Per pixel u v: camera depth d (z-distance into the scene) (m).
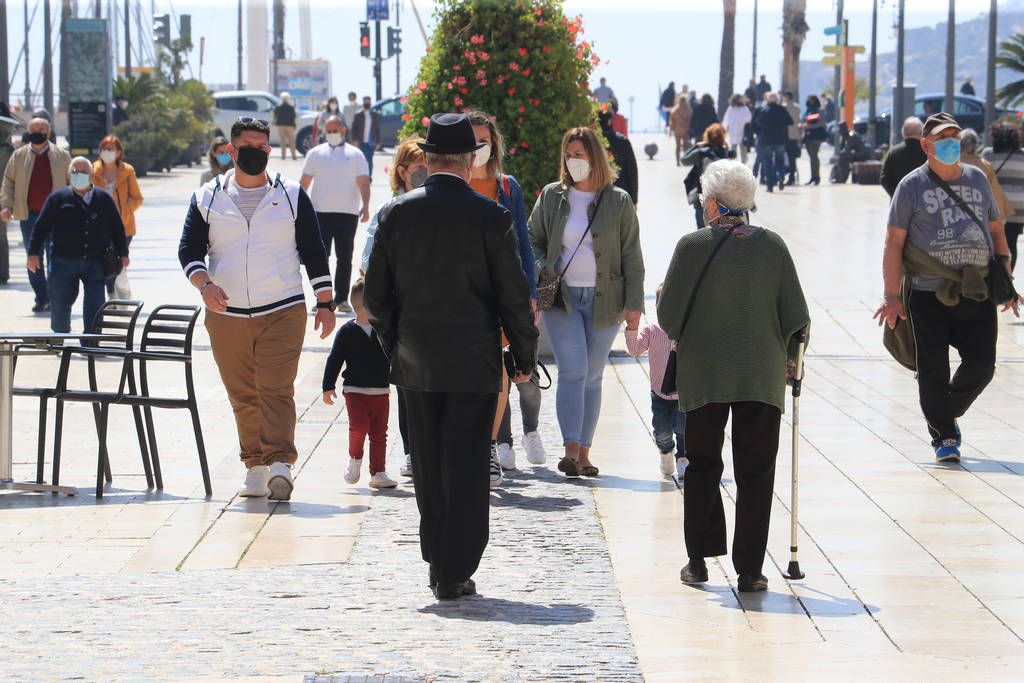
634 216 18.41
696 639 11.77
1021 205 28.92
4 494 17.58
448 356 12.98
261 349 17.30
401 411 18.03
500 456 18.73
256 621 12.11
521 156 27.17
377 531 15.66
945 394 19.08
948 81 70.94
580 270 18.20
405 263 13.04
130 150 82.50
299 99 155.12
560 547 14.93
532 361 13.41
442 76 27.50
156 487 17.97
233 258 17.25
